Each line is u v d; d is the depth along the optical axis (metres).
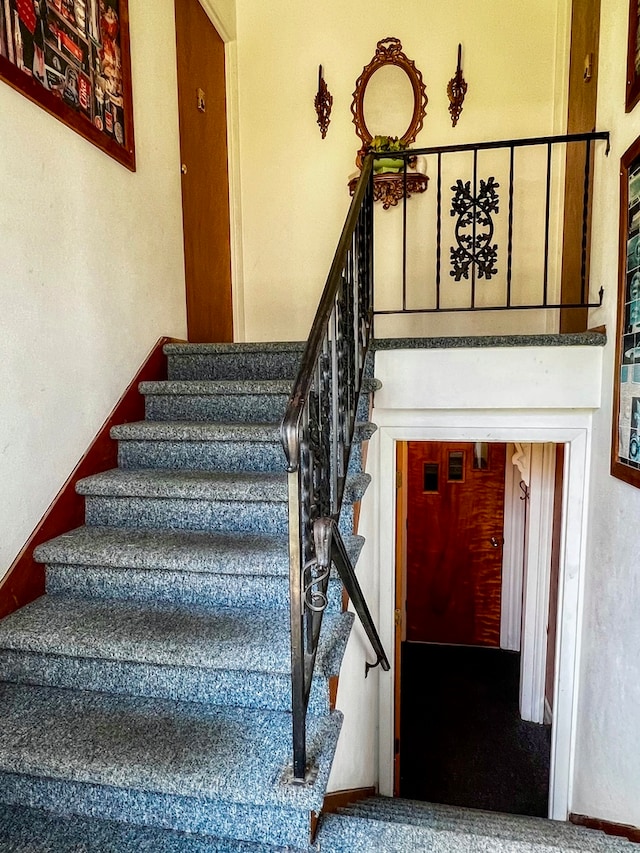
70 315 1.91
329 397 1.45
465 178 3.30
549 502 3.50
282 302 3.60
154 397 2.36
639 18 1.67
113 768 1.17
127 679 1.45
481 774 3.21
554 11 3.12
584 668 2.37
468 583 4.57
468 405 2.29
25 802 1.28
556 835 1.53
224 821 1.19
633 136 1.75
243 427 2.04
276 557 1.57
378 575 2.70
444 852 1.19
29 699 1.44
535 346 2.19
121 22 2.20
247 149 3.54
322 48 3.38
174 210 2.76
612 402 1.97
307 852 1.17
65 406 1.88
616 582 1.97
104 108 2.09
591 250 2.23
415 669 4.34
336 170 3.45
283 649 1.36
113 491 1.88
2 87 1.56
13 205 1.62
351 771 1.98
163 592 1.66
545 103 3.19
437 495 4.51
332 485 1.47
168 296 2.70
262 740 1.26
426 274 3.41
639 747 1.74
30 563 1.68
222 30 3.30
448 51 3.24
